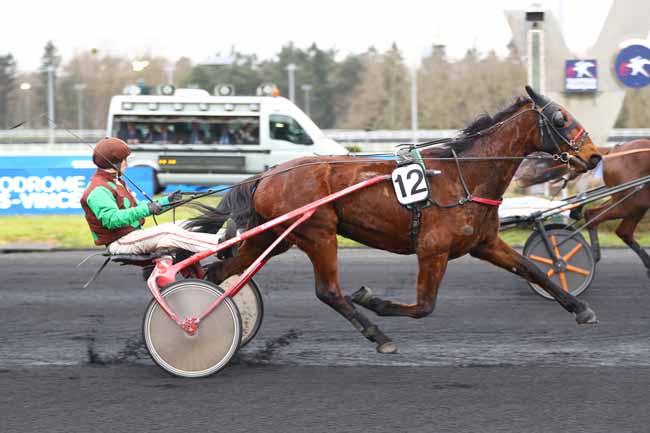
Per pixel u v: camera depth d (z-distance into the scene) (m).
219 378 5.96
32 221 15.48
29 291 9.49
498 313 8.08
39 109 50.62
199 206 6.64
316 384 5.79
